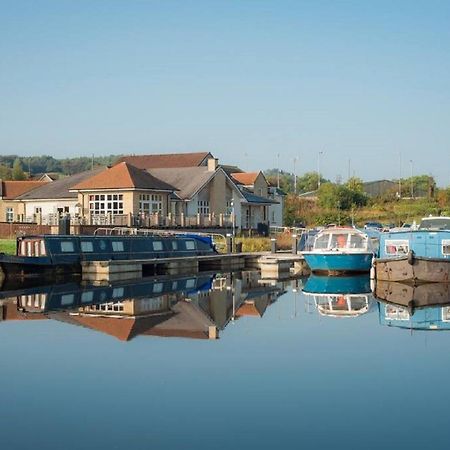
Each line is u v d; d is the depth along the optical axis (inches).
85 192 2534.5
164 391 655.1
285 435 534.0
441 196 4315.9
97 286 1578.5
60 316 1103.0
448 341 903.7
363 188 5147.6
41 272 1672.0
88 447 506.9
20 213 2807.6
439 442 517.7
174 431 542.3
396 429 548.1
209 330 986.1
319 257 1843.0
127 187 2450.8
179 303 1302.9
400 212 4015.8
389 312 1178.6
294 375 717.9
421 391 657.6
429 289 1497.3
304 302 1332.4
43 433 537.3
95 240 1798.7
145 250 1941.4
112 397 633.6
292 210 4121.6
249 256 2260.1
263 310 1211.9
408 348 858.8
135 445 511.5
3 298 1330.0
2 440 521.7
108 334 944.9
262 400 627.8
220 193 3041.3
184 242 2118.6
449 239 1547.7
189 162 3582.7
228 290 1572.3
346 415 582.6
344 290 1545.3
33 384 679.7
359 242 1861.5
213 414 583.8
